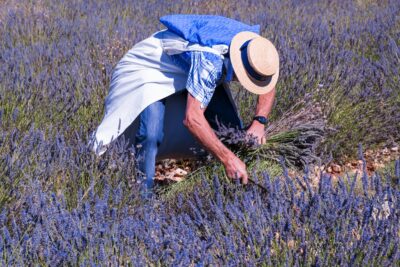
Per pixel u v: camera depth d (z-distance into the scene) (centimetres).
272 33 797
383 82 596
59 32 859
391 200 366
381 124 558
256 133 457
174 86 429
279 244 342
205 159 473
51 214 351
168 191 469
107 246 331
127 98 438
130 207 399
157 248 327
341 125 538
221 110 461
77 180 411
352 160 556
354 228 347
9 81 556
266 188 394
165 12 1040
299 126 501
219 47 397
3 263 312
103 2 1097
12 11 987
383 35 771
